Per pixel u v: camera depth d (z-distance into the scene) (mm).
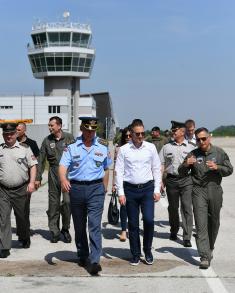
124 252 8609
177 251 8742
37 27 95500
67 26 93875
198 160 7641
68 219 9391
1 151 8422
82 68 96875
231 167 7613
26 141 9812
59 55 94750
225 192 18891
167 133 13688
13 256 8297
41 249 8828
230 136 140875
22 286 6598
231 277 7059
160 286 6617
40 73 97000
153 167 7836
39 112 99938
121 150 7816
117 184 7762
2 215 8266
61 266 7637
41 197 16906
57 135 9383
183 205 9195
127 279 6945
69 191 7484
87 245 7719
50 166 9375
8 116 101000
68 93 98062
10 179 8352
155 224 11539
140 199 7770
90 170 7398
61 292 6344
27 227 8828
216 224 7797
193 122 11430
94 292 6348
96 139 7500
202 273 7266
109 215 11172
